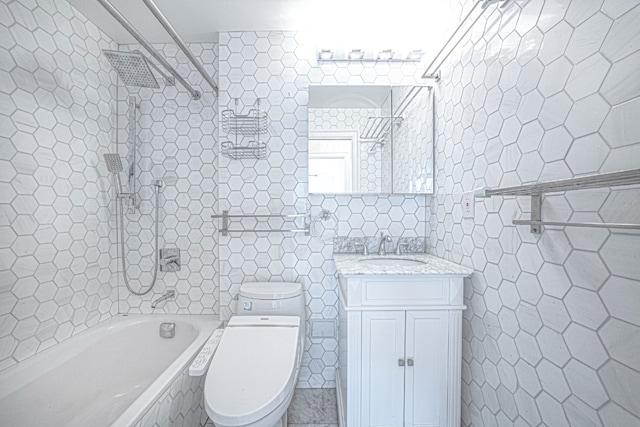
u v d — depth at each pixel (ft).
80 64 5.41
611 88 2.12
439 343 4.10
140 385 5.60
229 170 5.98
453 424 4.11
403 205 6.05
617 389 2.12
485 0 3.39
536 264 2.90
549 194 2.70
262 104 5.96
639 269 1.96
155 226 6.27
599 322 2.25
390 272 4.04
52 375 4.52
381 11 5.45
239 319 4.79
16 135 4.29
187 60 6.38
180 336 5.92
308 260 6.03
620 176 1.63
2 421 3.86
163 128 6.37
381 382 4.10
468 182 4.26
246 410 3.07
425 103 5.66
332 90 5.79
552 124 2.67
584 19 2.33
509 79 3.28
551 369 2.72
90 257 5.63
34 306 4.54
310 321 6.04
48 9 4.78
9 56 4.20
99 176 5.87
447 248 5.02
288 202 6.00
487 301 3.76
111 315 6.18
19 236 4.32
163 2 5.10
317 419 5.17
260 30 5.91
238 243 6.01
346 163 5.79
